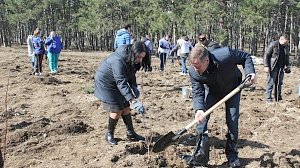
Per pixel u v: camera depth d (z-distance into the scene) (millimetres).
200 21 35344
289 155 6121
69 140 6734
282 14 48438
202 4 34688
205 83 5340
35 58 14508
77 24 51125
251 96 11117
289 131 7453
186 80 14844
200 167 5566
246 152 6262
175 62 24500
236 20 39906
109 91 6215
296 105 10055
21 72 15477
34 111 8938
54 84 12641
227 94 5449
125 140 6738
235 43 44094
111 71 6102
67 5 55656
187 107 9438
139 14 42562
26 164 5812
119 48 6141
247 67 5223
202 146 5508
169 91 11836
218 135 7059
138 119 7984
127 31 11211
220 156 6043
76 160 5918
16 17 52375
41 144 6543
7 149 6391
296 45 47875
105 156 5945
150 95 10961
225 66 5125
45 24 57812
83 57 27969
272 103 10062
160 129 7465
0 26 58594
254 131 7441
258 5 35219
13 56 23875
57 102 9805
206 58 4926
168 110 8992
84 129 7297
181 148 6246
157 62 25812
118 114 6363
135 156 5871
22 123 7754
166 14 37250
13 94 10828
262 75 17266
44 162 5883
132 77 6242
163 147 5473
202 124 5539
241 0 36438
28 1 53375
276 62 9992
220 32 36219
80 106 9336
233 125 5473
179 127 7617
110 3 46688
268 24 45844
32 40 14594
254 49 47938
